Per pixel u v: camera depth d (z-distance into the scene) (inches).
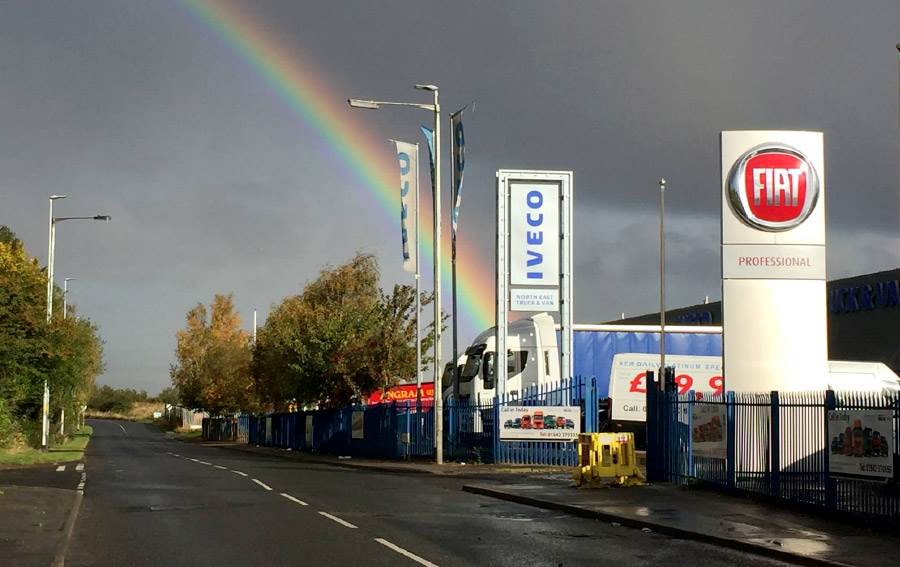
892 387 1412.4
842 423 631.8
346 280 2175.2
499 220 1362.0
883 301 1946.4
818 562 485.1
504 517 701.9
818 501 665.0
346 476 1160.2
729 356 946.1
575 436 1254.3
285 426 2431.1
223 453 1996.8
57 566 460.1
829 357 2116.1
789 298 946.7
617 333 1713.8
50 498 791.1
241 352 3307.1
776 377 940.0
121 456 1736.0
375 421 1662.2
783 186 951.0
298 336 1979.6
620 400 1652.3
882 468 588.7
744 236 951.6
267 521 669.9
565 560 500.1
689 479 865.5
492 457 1293.1
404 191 1427.2
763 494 745.6
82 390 2573.8
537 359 1443.2
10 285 1566.2
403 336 1872.5
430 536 592.1
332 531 614.9
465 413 1390.3
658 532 618.8
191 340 3895.2
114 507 764.0
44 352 1635.1
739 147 957.8
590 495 815.1
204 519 682.2
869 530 592.7
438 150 1320.1
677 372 1675.7
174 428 4877.0
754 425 759.7
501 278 1358.3
